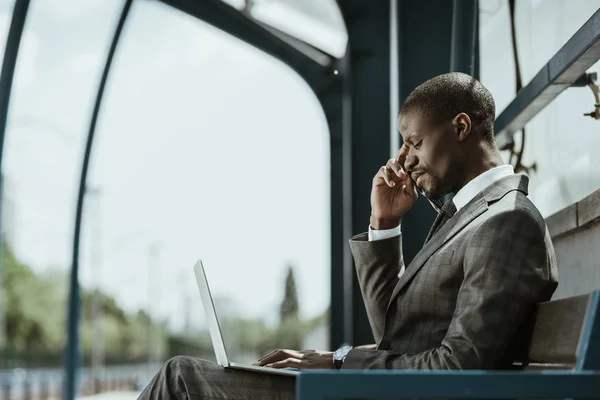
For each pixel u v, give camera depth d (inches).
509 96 175.8
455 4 183.9
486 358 81.0
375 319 109.2
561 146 145.3
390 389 62.2
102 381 1425.9
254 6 440.8
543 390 62.4
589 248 127.3
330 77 448.1
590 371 64.3
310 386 62.2
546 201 157.2
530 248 84.7
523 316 83.2
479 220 89.5
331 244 432.5
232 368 89.4
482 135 97.6
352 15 283.3
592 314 65.6
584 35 112.5
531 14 159.5
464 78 98.1
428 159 97.5
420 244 195.5
